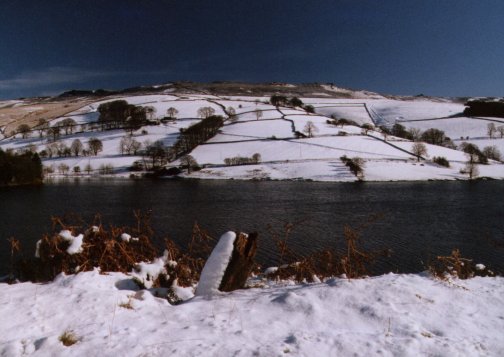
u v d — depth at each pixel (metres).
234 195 73.56
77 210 55.72
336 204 62.03
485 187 85.25
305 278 9.91
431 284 7.88
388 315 6.29
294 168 113.56
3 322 5.94
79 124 189.75
